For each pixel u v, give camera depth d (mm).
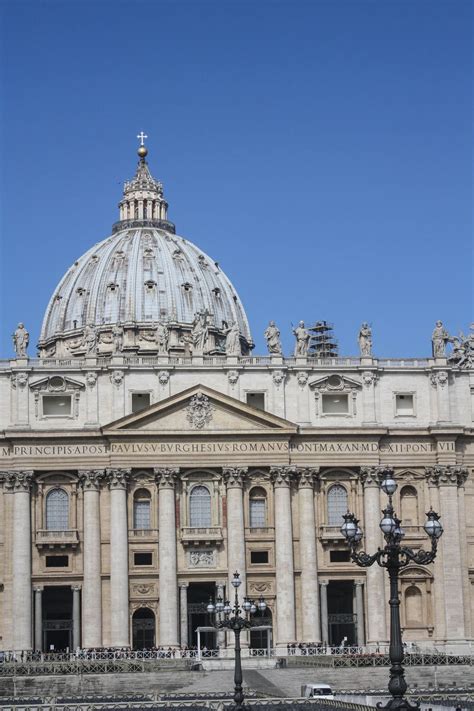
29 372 150375
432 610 151000
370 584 149500
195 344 154250
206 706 88812
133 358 152625
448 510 152500
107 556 148000
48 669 125688
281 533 149125
